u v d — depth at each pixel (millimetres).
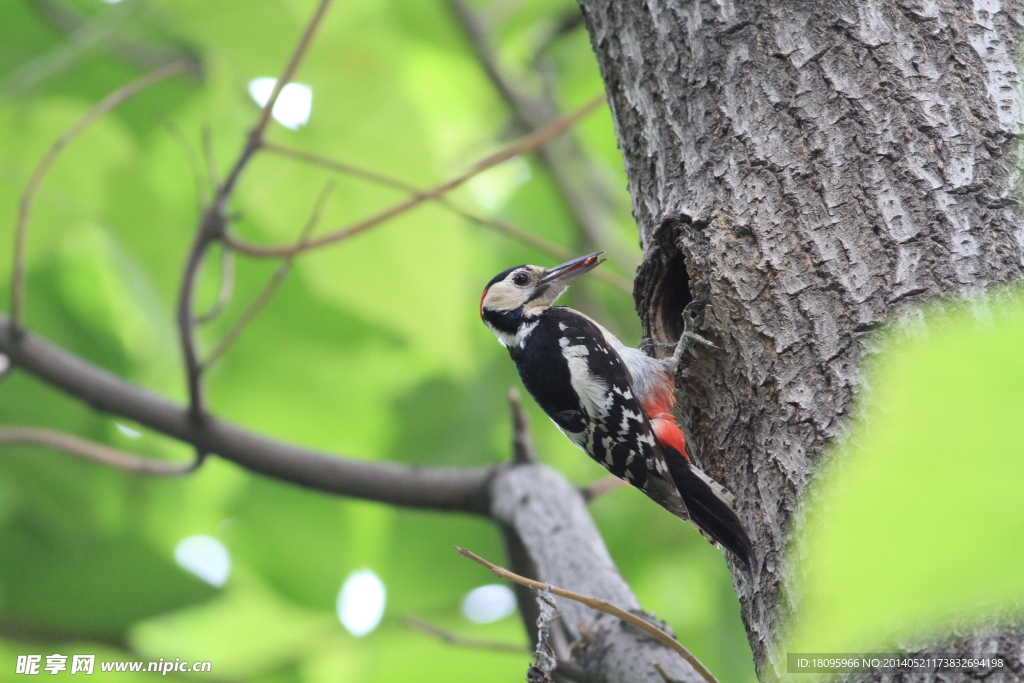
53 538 13172
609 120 15148
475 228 14555
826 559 1376
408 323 10984
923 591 1333
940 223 5582
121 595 13312
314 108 10320
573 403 8672
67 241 12609
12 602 13141
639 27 7008
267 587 14727
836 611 1348
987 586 1327
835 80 6121
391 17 13117
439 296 10859
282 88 8859
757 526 5633
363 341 13727
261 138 8914
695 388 6320
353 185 10594
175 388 13469
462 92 15141
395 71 10211
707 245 6184
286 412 14125
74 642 13195
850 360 5453
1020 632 4266
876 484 1382
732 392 6016
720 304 6043
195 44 10703
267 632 15391
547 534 8070
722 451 6113
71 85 11625
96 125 10211
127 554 13180
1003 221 5562
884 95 5980
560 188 14297
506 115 15117
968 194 5633
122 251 11328
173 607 13523
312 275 10945
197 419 9461
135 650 13359
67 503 13266
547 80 15477
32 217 10672
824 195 5906
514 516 8469
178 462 13727
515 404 8930
